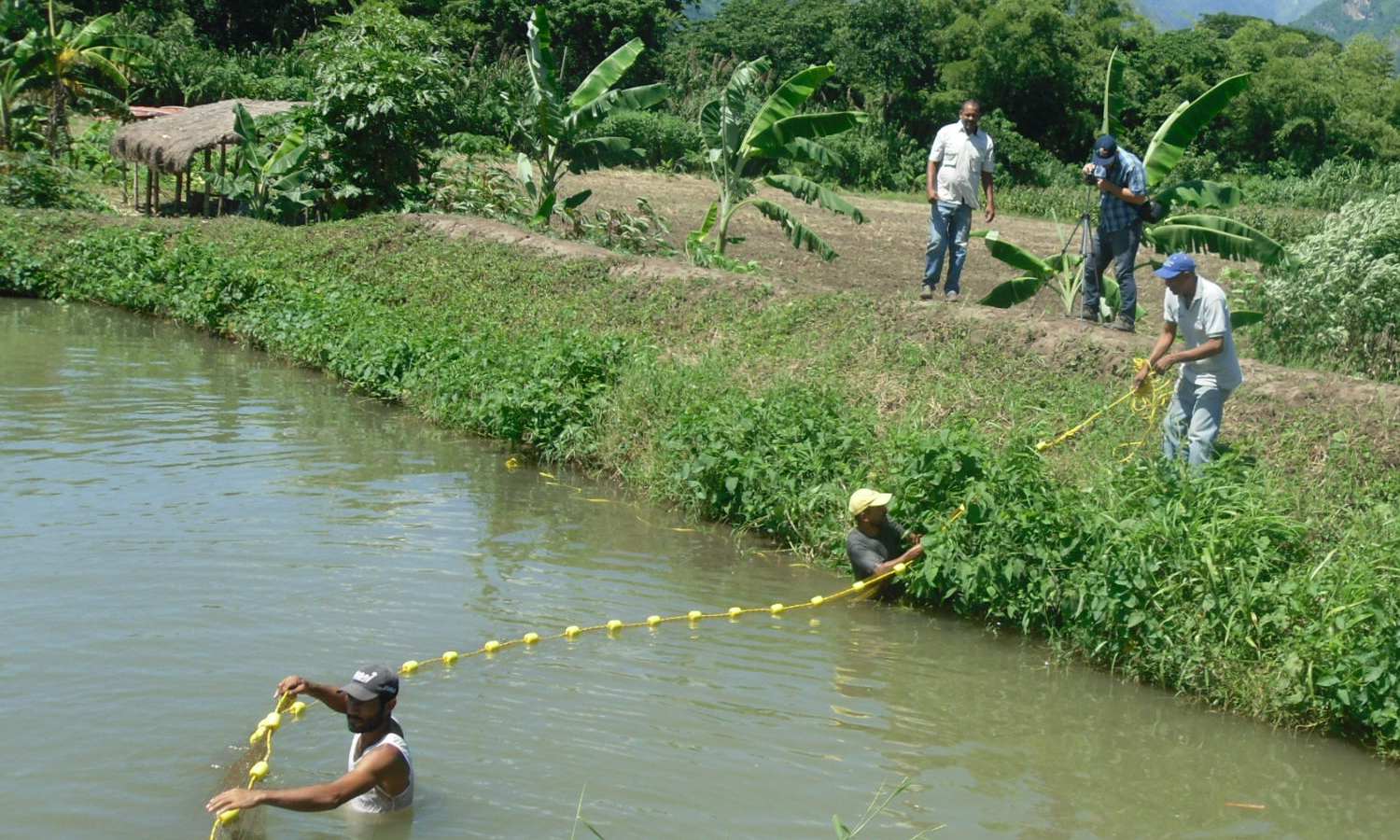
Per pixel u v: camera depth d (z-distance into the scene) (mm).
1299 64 56719
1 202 26844
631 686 7359
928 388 11906
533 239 19859
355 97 24734
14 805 5637
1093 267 13602
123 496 10445
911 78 58469
